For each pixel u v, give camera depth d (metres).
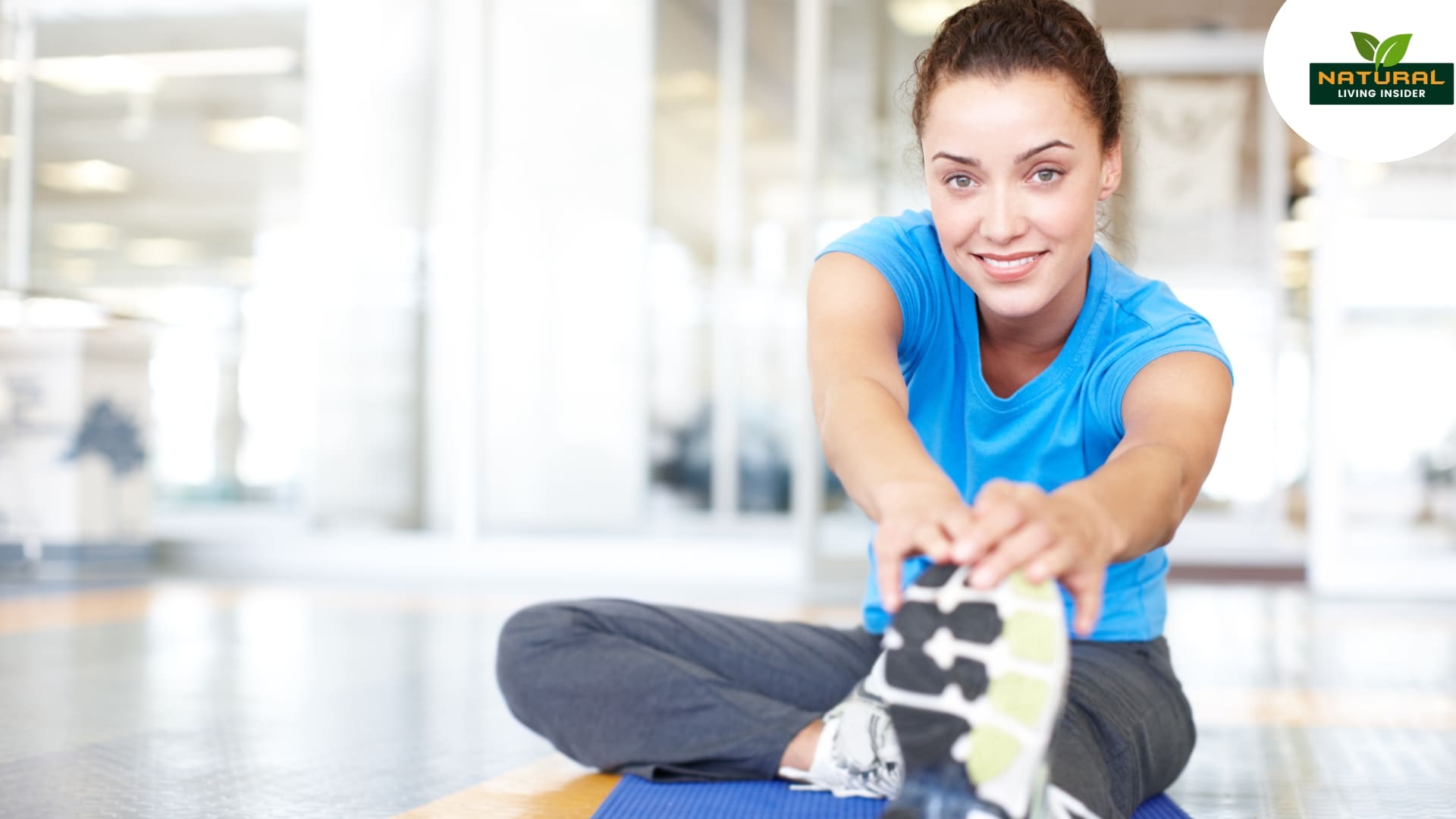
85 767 1.62
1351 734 2.01
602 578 5.30
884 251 1.24
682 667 1.46
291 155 5.91
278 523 5.83
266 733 1.87
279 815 1.36
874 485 0.88
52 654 2.80
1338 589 5.00
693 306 5.54
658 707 1.46
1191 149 6.55
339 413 5.77
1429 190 5.08
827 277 1.21
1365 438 5.06
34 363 5.22
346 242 5.80
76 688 2.31
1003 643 0.79
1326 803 1.50
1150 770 1.30
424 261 5.70
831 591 4.83
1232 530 6.68
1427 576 4.97
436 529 5.61
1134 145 1.51
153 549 5.65
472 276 5.62
